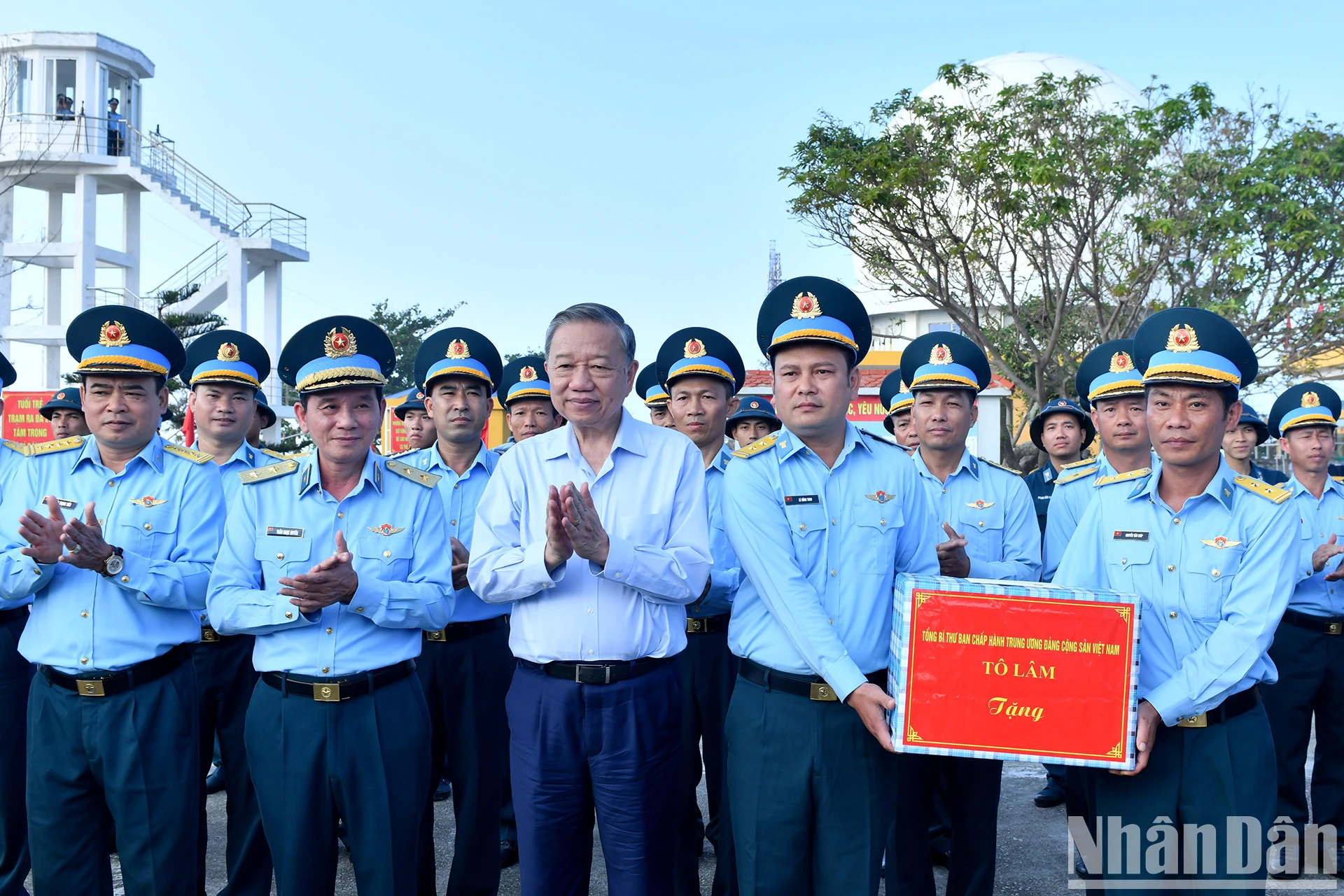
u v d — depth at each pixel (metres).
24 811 4.12
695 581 3.05
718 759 4.43
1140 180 12.77
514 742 3.11
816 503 3.10
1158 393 2.94
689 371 4.67
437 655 4.27
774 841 3.00
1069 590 2.72
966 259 13.79
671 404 4.80
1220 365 2.86
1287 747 4.59
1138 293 13.79
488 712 4.29
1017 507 4.40
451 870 4.21
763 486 3.10
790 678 3.02
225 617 3.28
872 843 2.93
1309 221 12.45
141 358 3.65
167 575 3.49
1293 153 12.79
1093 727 2.70
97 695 3.44
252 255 21.62
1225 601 2.91
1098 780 3.03
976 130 13.26
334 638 3.22
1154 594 3.00
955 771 3.88
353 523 3.42
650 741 3.04
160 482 3.75
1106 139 12.93
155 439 3.85
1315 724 4.68
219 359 5.12
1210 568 2.93
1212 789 2.86
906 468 3.20
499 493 3.20
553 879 3.04
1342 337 13.48
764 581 3.01
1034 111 13.20
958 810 3.89
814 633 2.88
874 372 17.27
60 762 3.47
